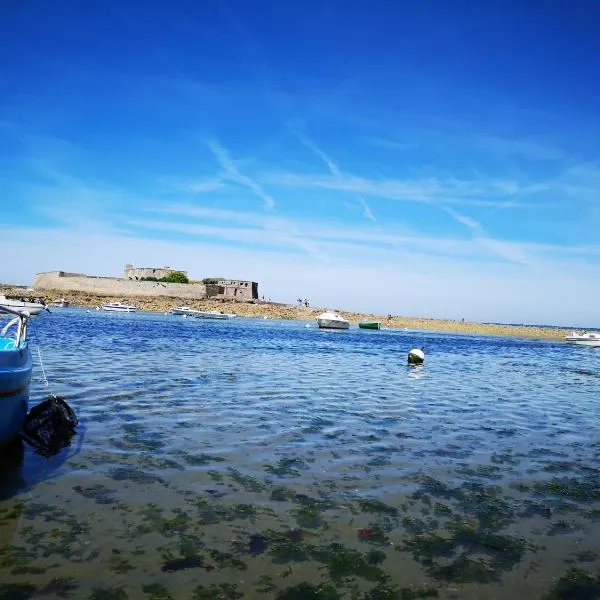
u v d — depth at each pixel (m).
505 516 8.03
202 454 10.02
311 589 5.73
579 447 12.52
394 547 6.80
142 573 5.80
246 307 118.44
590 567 6.55
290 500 8.09
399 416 14.76
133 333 41.81
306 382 20.14
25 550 6.11
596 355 56.16
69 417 10.94
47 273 130.00
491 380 25.66
